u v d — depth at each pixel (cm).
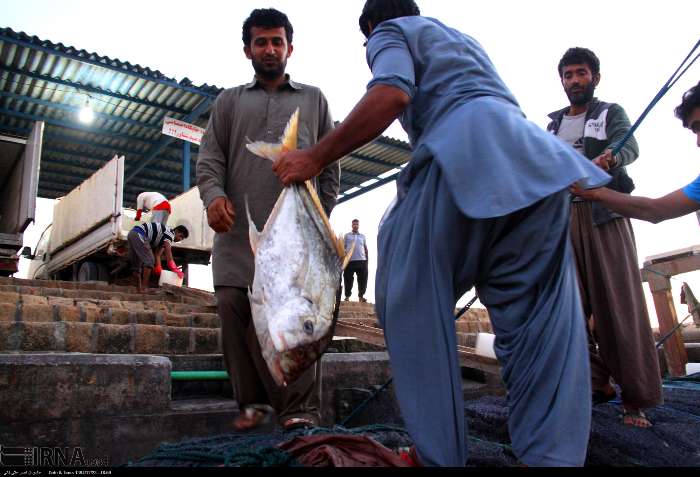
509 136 153
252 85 313
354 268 1204
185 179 1401
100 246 932
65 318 498
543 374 145
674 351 568
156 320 542
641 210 233
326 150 173
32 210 887
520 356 149
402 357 152
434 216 157
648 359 279
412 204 165
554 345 146
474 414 312
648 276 600
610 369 291
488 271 162
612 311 284
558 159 149
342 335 424
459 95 167
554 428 139
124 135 1456
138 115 1360
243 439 231
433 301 152
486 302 164
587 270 297
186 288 764
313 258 196
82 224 1018
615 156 273
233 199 297
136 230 810
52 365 259
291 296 188
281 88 315
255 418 277
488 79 172
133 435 272
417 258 156
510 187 143
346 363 363
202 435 292
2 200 1105
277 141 299
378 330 396
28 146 940
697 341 752
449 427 145
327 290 196
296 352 183
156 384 284
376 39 177
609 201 234
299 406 275
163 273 833
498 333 160
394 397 344
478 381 452
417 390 148
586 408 144
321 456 174
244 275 283
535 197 142
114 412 270
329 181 312
